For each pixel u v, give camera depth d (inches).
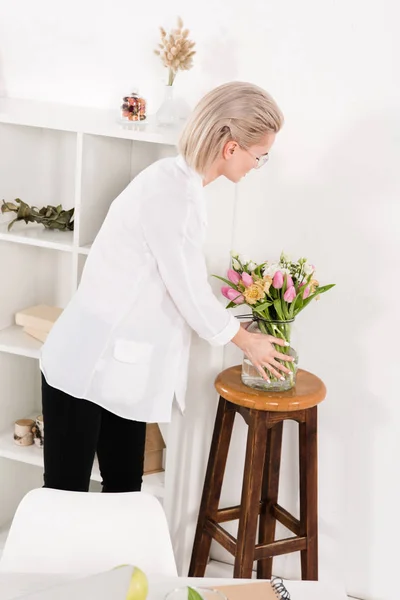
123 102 97.1
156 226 83.9
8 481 116.1
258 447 92.2
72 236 104.4
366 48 93.4
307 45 95.3
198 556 103.1
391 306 99.3
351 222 98.4
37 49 107.1
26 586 58.4
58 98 108.0
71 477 93.8
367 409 103.3
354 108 95.3
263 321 90.6
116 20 102.8
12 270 109.6
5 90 110.0
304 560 99.1
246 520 93.7
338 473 106.5
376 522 106.4
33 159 109.0
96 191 100.5
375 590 108.6
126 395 89.7
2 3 106.8
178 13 99.8
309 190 99.0
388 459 104.0
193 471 107.9
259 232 102.3
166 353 90.0
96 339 88.4
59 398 91.4
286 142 98.6
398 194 96.0
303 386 94.9
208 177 87.0
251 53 97.7
